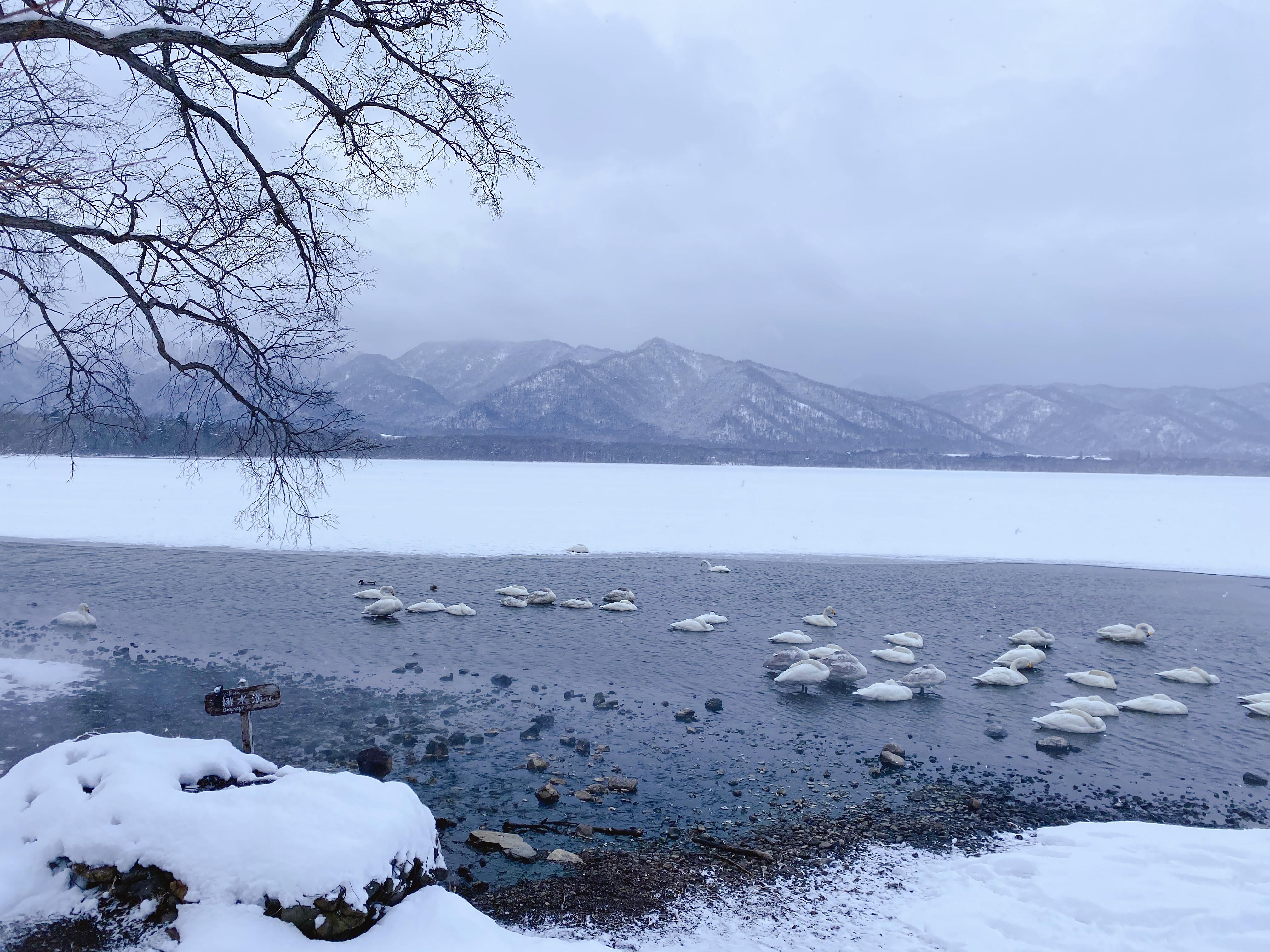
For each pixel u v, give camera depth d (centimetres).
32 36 598
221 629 1855
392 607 2062
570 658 1731
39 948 434
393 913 486
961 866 846
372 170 1000
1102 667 1898
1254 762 1253
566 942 494
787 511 5862
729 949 666
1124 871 801
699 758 1179
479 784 1042
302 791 518
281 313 949
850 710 1461
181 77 867
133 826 475
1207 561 3888
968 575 3288
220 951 422
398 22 854
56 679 1398
